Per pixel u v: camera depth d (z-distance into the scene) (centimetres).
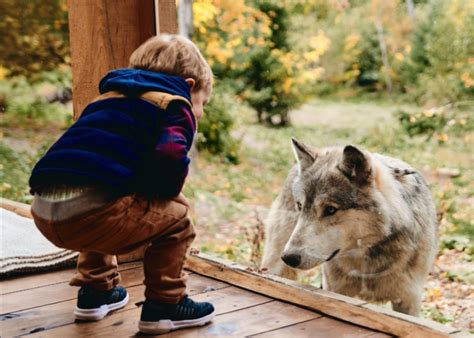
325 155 311
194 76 236
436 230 329
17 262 314
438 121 426
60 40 863
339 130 516
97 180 198
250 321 248
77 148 204
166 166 204
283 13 681
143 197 214
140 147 207
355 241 298
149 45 237
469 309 310
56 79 882
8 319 255
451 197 359
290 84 645
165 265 229
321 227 295
